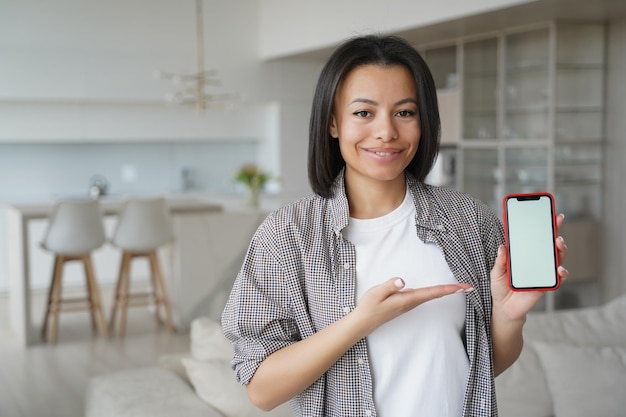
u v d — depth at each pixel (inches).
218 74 350.9
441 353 53.0
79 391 200.7
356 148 52.7
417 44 295.9
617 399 122.3
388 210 55.2
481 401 53.8
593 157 248.8
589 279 250.8
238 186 378.0
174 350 238.4
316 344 50.0
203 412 102.4
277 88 358.9
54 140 333.1
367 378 52.3
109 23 331.6
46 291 332.2
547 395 126.3
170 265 274.7
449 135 289.7
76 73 325.4
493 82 264.7
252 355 52.9
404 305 49.1
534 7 214.2
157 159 366.3
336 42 294.4
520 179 255.8
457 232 55.4
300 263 54.3
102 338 254.1
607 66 246.2
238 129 366.0
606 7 215.3
